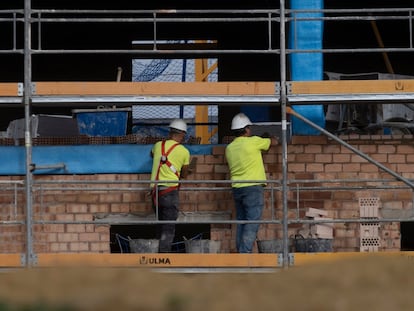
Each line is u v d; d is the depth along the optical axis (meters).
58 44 52.66
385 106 44.12
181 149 39.09
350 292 25.77
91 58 52.72
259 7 50.72
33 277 28.31
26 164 39.12
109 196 40.56
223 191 40.50
